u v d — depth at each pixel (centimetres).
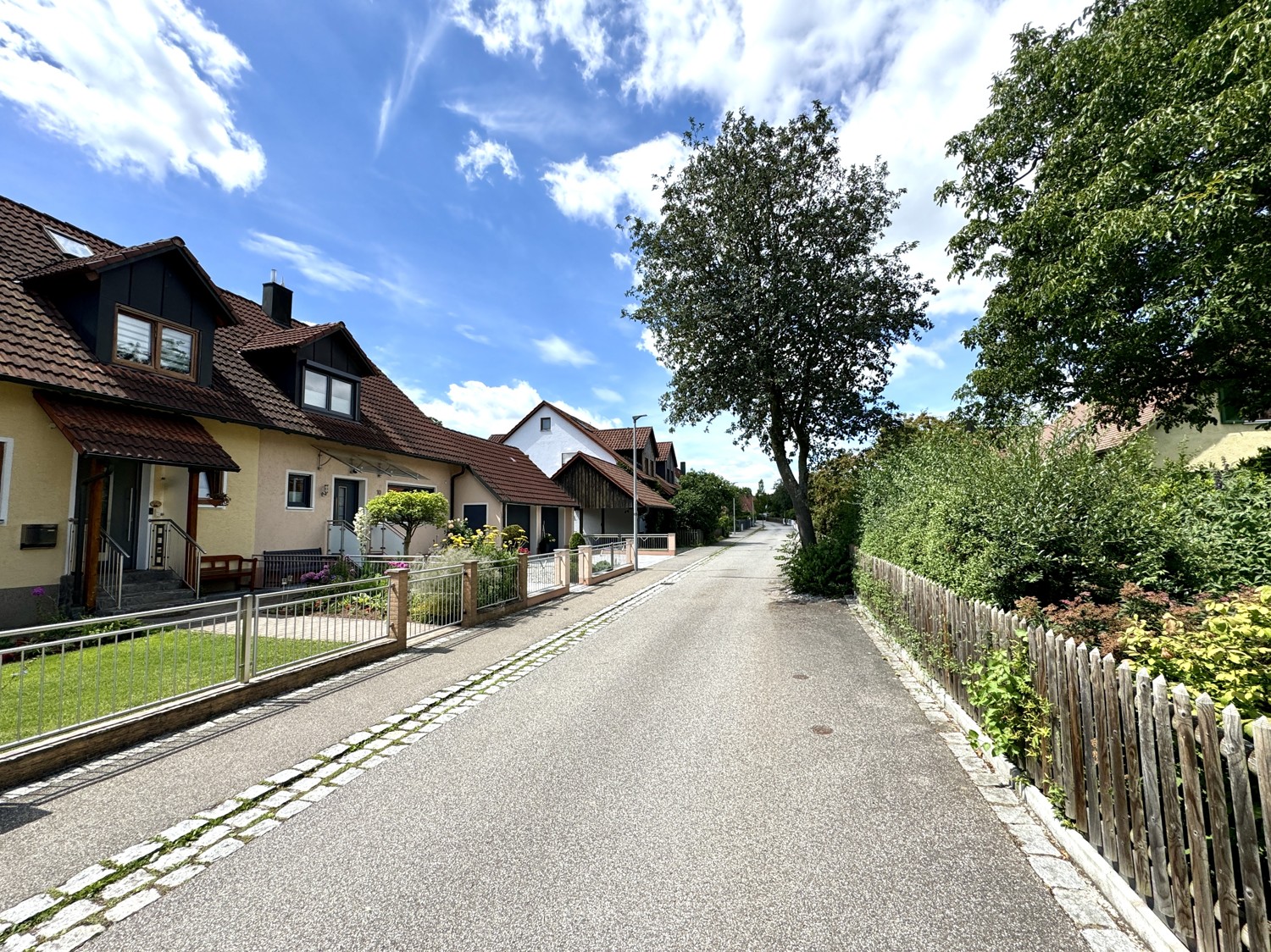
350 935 275
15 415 917
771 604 1338
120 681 640
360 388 1795
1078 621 518
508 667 774
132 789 425
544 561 1520
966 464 766
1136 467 715
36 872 326
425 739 523
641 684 694
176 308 1192
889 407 1691
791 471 1642
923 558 819
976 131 1317
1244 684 306
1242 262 791
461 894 305
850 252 1534
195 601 1154
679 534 4075
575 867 328
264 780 441
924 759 473
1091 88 1062
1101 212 941
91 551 966
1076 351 1129
